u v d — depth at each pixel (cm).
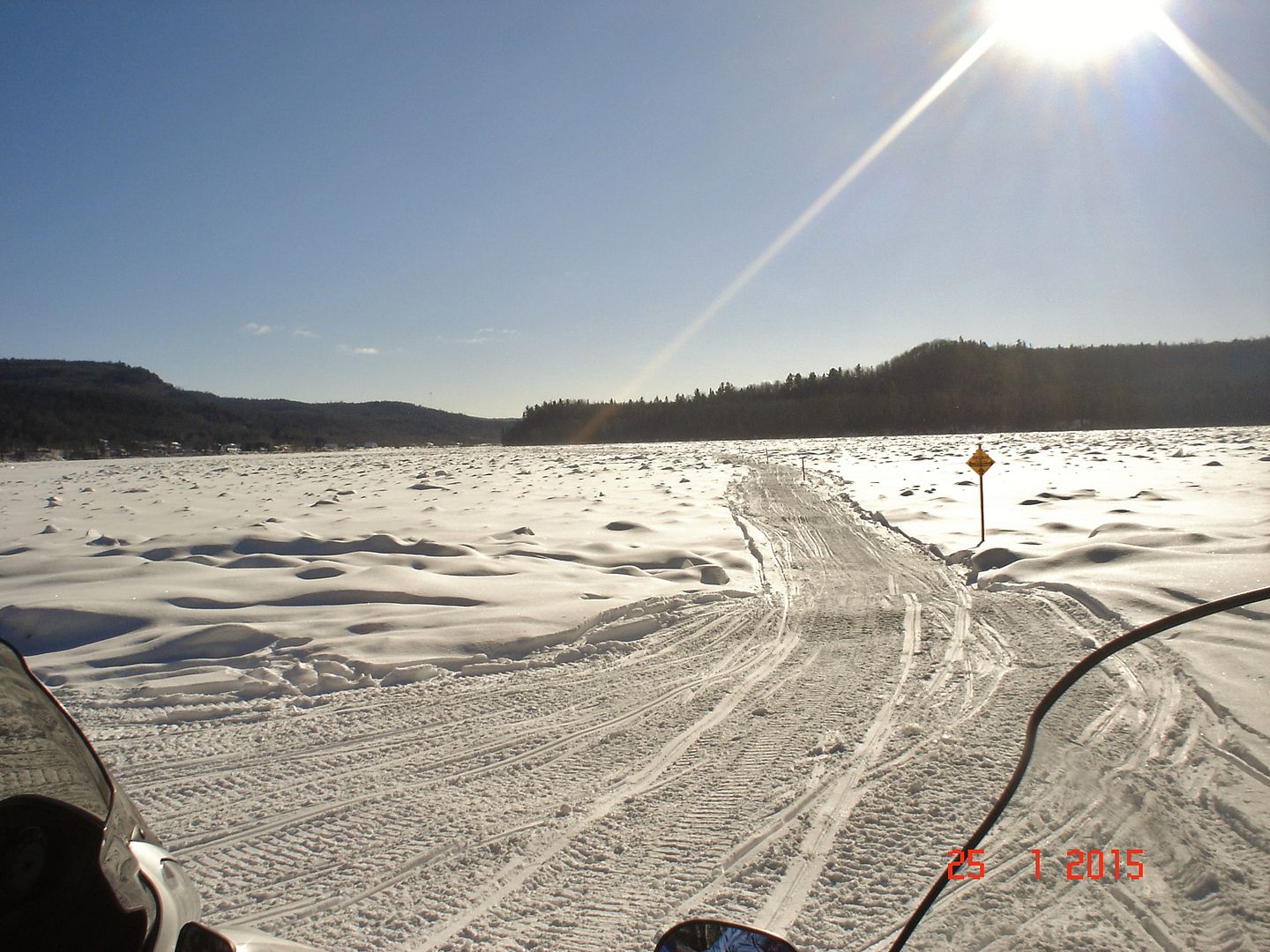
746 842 449
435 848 462
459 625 1012
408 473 4497
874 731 618
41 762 162
